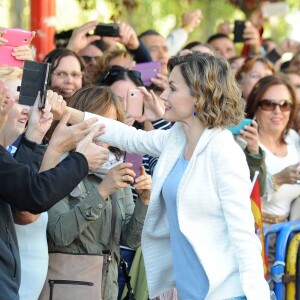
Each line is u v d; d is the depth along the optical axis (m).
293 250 10.40
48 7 15.16
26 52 7.91
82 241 7.86
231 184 7.04
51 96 7.58
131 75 10.52
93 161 7.07
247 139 10.09
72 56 11.27
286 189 10.93
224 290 7.10
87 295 7.68
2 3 17.98
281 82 11.30
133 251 8.98
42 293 7.68
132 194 9.05
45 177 6.64
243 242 6.96
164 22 23.55
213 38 16.94
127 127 7.90
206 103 7.20
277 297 10.37
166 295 8.65
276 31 27.30
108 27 13.44
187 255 7.28
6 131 7.02
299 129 12.46
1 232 6.61
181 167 7.36
